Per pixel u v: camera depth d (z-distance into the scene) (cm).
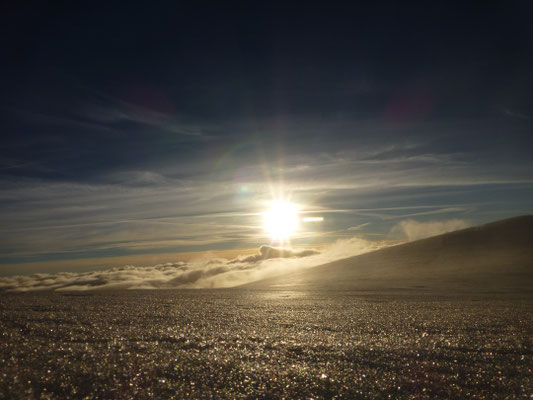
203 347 696
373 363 606
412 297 2017
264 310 1330
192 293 2250
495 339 835
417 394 478
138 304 1411
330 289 2617
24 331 778
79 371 499
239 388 473
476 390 499
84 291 2180
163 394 443
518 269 3147
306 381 505
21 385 439
